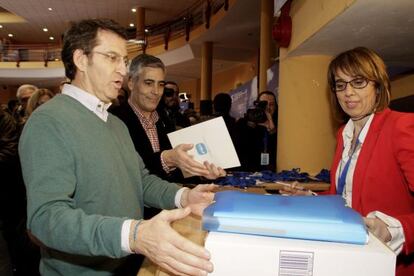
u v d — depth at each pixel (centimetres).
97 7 1155
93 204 90
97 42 98
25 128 86
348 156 121
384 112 111
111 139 101
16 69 1523
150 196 112
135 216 102
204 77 962
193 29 981
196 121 297
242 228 54
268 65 581
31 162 81
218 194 67
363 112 115
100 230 65
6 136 177
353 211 57
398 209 101
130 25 1348
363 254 48
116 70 101
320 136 236
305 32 198
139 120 167
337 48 216
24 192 178
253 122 268
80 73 101
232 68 1210
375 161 104
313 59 232
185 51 1086
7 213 172
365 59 113
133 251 63
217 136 135
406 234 82
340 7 149
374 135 108
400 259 104
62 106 93
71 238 67
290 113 241
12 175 174
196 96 1430
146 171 122
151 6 1129
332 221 52
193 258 52
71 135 87
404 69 291
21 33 1528
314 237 52
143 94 177
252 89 617
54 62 1493
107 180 92
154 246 58
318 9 176
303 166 239
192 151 135
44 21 1331
